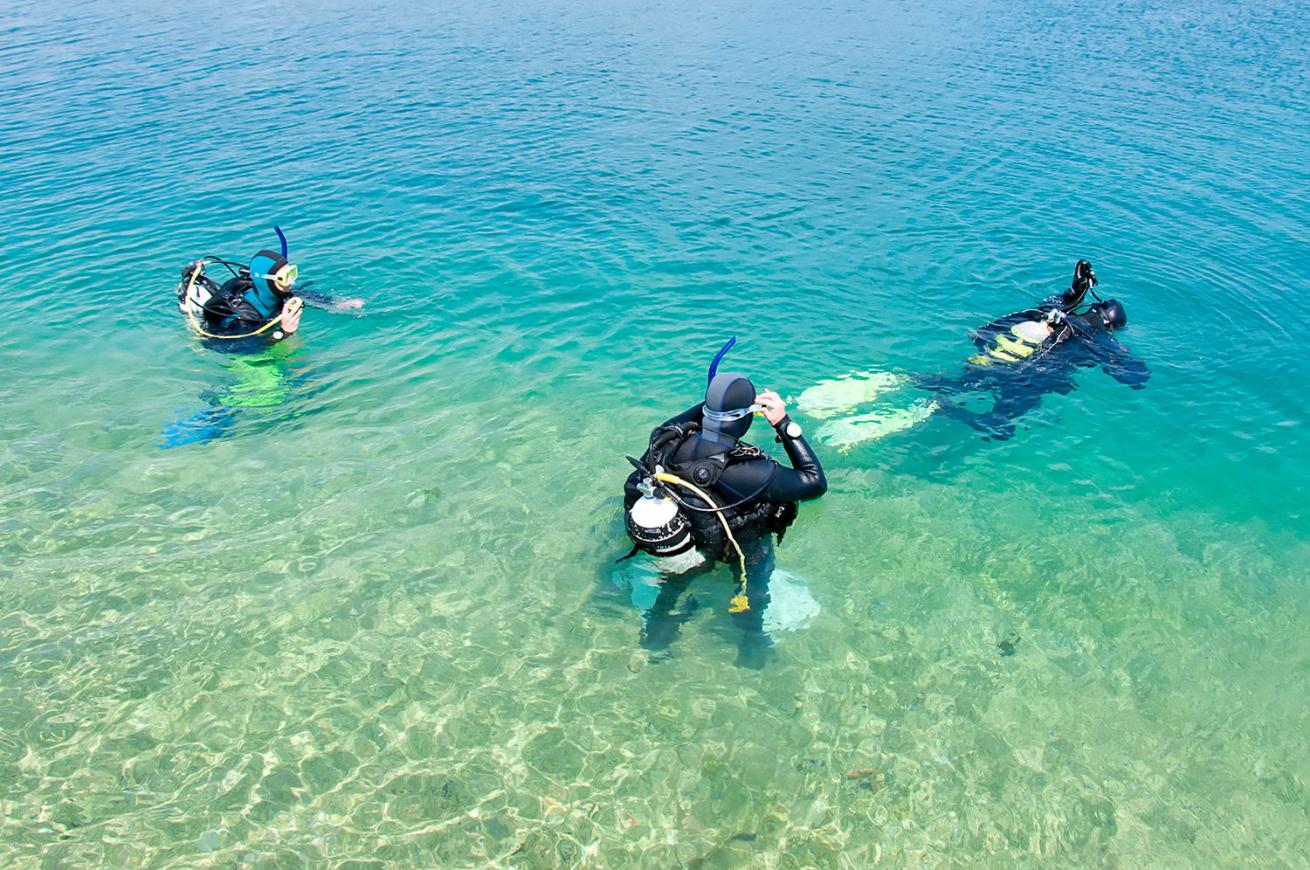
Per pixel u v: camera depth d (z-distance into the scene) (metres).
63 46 20.28
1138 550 5.51
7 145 13.20
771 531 4.88
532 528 5.52
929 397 6.98
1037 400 6.95
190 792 3.86
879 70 18.30
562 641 4.72
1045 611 5.03
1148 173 12.15
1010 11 25.17
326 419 6.65
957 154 13.02
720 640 4.74
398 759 4.06
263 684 4.41
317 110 15.10
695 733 4.23
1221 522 5.77
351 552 5.30
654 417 6.69
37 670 4.43
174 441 6.34
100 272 9.07
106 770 3.94
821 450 6.36
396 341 7.79
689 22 23.78
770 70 18.31
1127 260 9.52
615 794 3.94
